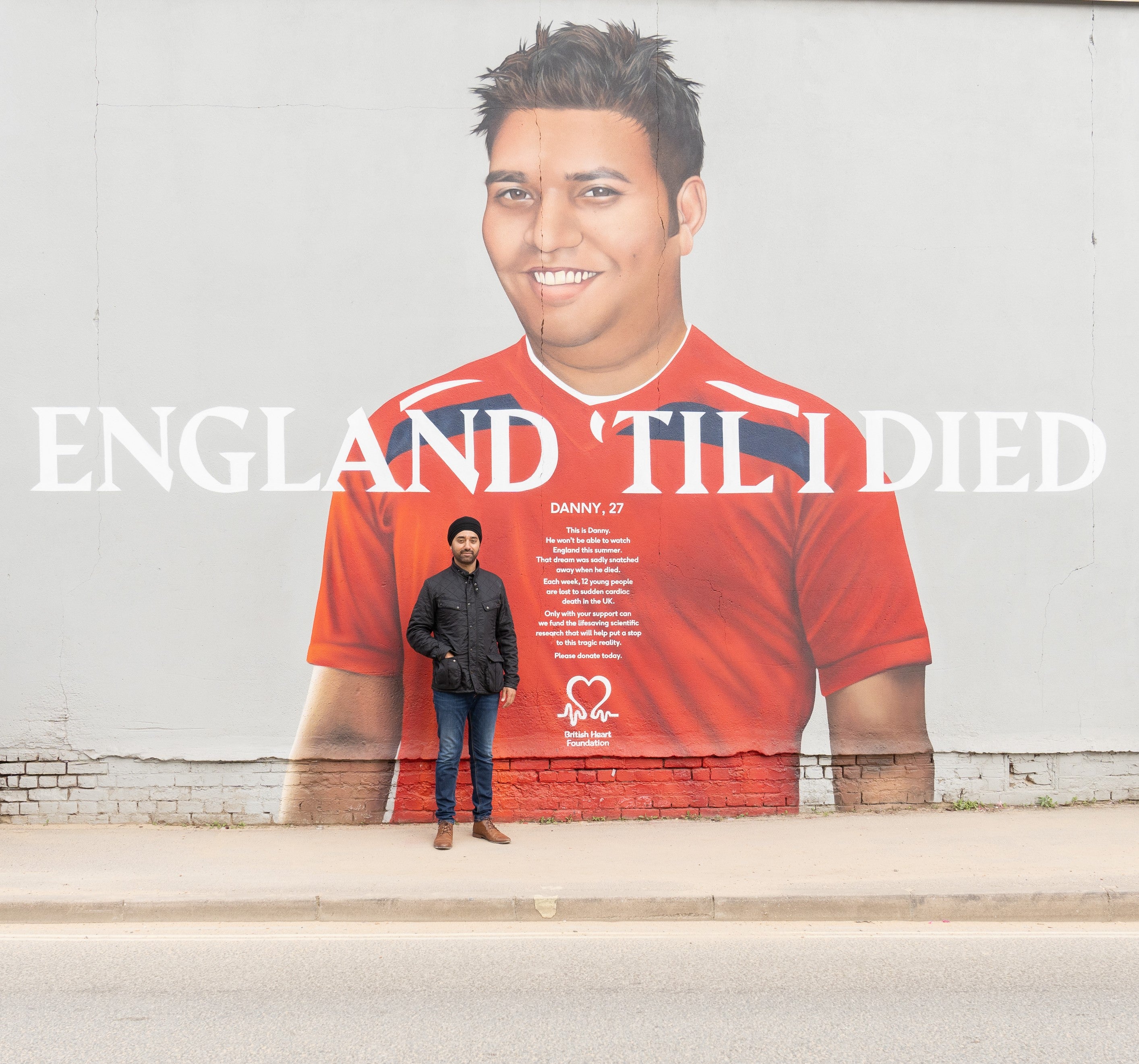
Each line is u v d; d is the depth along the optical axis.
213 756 7.79
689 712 7.99
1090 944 5.56
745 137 8.14
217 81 7.90
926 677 8.12
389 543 7.94
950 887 6.07
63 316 7.82
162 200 7.87
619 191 8.07
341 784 7.80
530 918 5.92
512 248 8.04
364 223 7.98
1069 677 8.18
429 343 8.00
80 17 7.82
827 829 7.52
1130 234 8.20
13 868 6.59
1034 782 8.14
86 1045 4.33
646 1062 4.17
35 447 7.79
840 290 8.18
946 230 8.20
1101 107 8.19
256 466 7.90
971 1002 4.77
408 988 4.94
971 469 8.20
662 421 8.07
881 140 8.19
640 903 5.93
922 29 8.20
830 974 5.11
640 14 8.10
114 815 7.76
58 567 7.78
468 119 8.02
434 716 7.85
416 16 8.00
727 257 8.13
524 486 8.00
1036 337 8.25
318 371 7.94
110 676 7.78
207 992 4.90
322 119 7.95
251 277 7.91
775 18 8.15
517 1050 4.29
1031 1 8.23
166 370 7.86
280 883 6.23
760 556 8.08
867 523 8.15
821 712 8.05
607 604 7.99
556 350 8.06
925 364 8.20
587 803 7.89
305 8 7.95
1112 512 8.20
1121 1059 4.20
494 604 7.34
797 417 8.14
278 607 7.87
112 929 5.77
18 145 7.80
